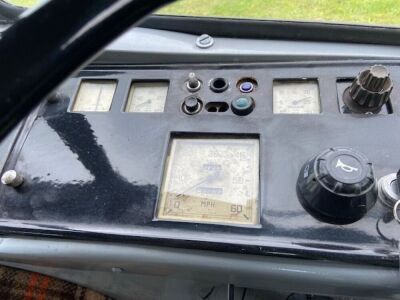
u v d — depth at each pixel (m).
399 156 0.33
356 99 0.35
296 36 0.42
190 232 0.31
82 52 0.17
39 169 0.36
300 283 0.30
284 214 0.31
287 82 0.39
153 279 0.52
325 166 0.29
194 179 0.33
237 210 0.32
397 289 0.29
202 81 0.40
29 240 0.34
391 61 0.39
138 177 0.34
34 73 0.17
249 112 0.36
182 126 0.36
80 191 0.34
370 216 0.30
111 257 0.32
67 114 0.39
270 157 0.34
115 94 0.40
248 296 0.47
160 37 0.43
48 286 0.53
